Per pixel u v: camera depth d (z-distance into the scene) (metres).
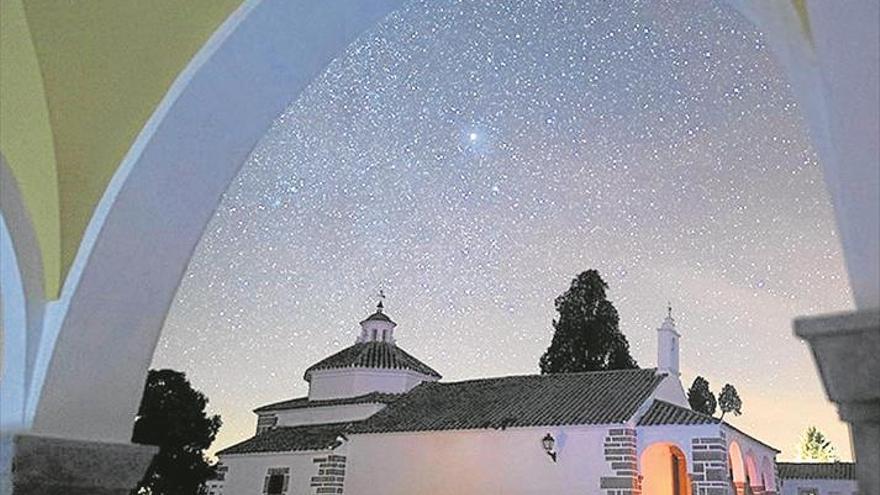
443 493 15.24
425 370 20.42
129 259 2.38
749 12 1.66
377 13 2.39
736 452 14.66
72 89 2.39
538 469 14.46
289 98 2.49
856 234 1.42
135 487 2.42
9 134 2.39
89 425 2.35
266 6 2.27
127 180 2.32
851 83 1.39
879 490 1.32
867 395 1.35
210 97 2.36
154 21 2.38
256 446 17.91
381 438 16.41
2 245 2.27
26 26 2.36
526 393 16.70
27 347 2.26
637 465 13.88
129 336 2.41
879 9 1.33
